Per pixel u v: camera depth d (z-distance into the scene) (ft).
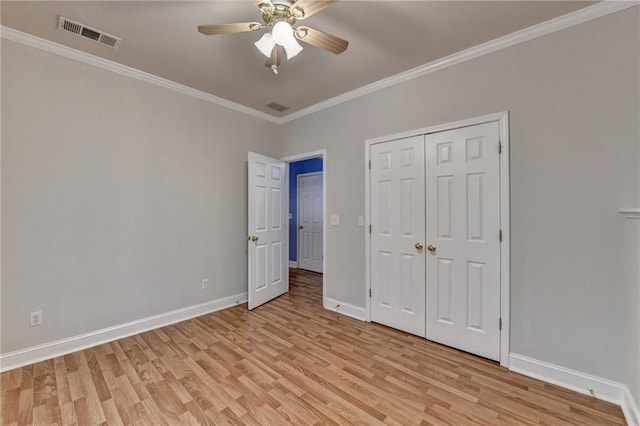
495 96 7.50
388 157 9.68
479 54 7.74
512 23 6.78
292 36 5.68
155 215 9.73
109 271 8.74
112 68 8.71
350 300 10.75
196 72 9.27
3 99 7.06
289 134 13.24
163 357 7.73
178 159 10.30
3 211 7.07
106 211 8.68
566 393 6.26
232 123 11.91
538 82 6.88
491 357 7.57
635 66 5.81
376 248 9.99
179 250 10.34
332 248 11.35
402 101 9.32
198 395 6.15
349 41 7.52
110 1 6.11
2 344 7.06
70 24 6.89
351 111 10.72
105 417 5.50
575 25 6.40
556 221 6.67
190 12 6.47
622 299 5.89
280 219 13.38
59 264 7.86
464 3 6.13
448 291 8.36
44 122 7.62
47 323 7.67
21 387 6.39
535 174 6.93
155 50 8.02
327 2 5.15
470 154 7.93
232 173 11.96
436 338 8.57
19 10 6.38
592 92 6.24
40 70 7.54
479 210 7.79
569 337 6.49
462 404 5.92
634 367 5.38
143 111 9.42
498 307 7.47
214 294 11.34
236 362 7.48
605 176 6.12
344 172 10.94
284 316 10.71
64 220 7.95
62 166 7.90
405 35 7.27
